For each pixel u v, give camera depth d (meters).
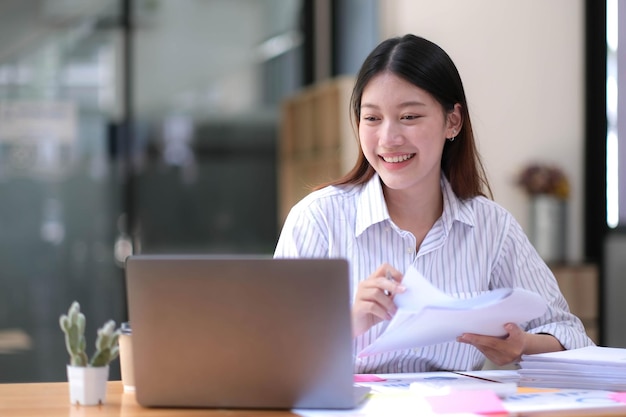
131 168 6.58
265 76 6.89
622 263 5.68
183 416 1.88
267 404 1.92
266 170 6.87
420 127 2.34
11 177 6.33
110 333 2.03
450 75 2.41
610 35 5.73
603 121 5.77
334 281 1.87
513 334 2.22
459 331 2.18
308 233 2.51
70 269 6.39
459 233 2.58
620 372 2.13
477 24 5.79
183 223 6.70
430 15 5.77
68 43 6.46
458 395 1.93
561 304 2.65
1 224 6.29
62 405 2.01
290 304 1.88
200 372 1.93
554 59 5.86
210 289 1.90
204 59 6.77
